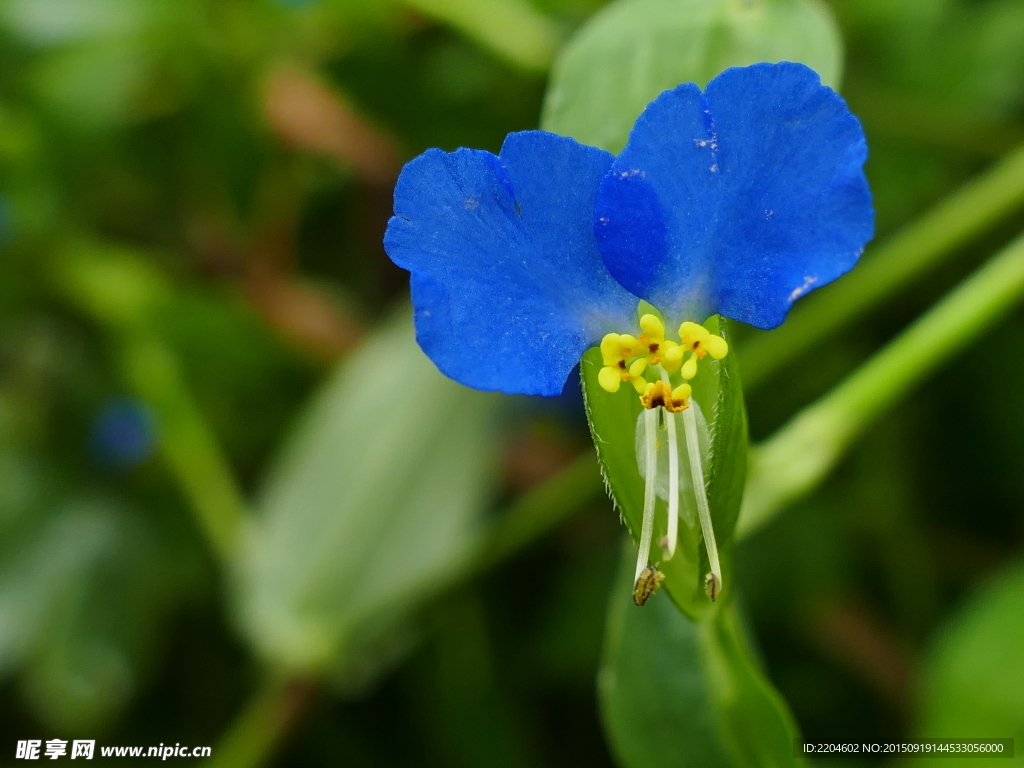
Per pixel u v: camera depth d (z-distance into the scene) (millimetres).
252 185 184
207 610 174
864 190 100
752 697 114
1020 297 129
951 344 129
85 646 171
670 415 103
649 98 114
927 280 159
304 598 154
